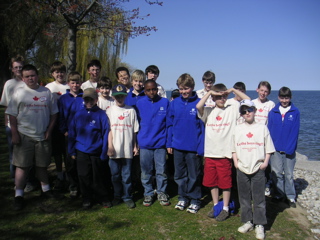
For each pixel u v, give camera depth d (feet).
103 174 14.74
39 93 13.96
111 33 30.53
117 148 14.21
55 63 16.57
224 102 13.62
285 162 15.69
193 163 14.11
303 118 102.37
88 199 14.23
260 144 12.51
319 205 16.06
